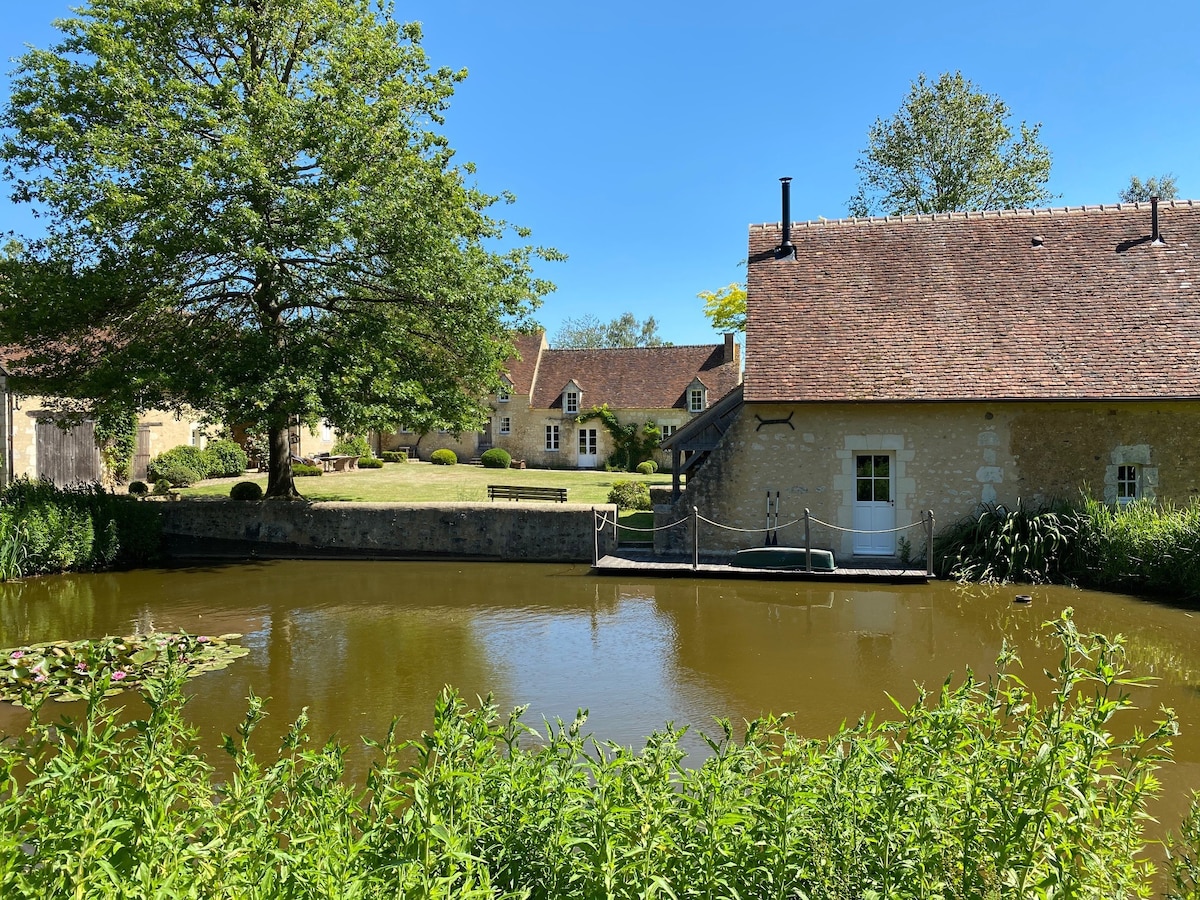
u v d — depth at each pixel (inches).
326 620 394.6
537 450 1487.5
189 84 537.6
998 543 462.0
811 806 113.5
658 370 1488.7
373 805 120.7
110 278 520.1
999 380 499.5
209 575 521.0
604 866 98.3
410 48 633.0
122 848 101.8
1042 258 558.3
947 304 547.2
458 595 451.8
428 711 260.2
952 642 340.5
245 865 106.7
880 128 1143.0
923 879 106.2
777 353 541.6
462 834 106.5
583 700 271.4
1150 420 487.8
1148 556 422.6
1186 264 531.2
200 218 524.1
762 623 377.7
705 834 111.4
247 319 637.9
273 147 537.6
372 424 573.0
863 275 577.3
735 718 251.8
